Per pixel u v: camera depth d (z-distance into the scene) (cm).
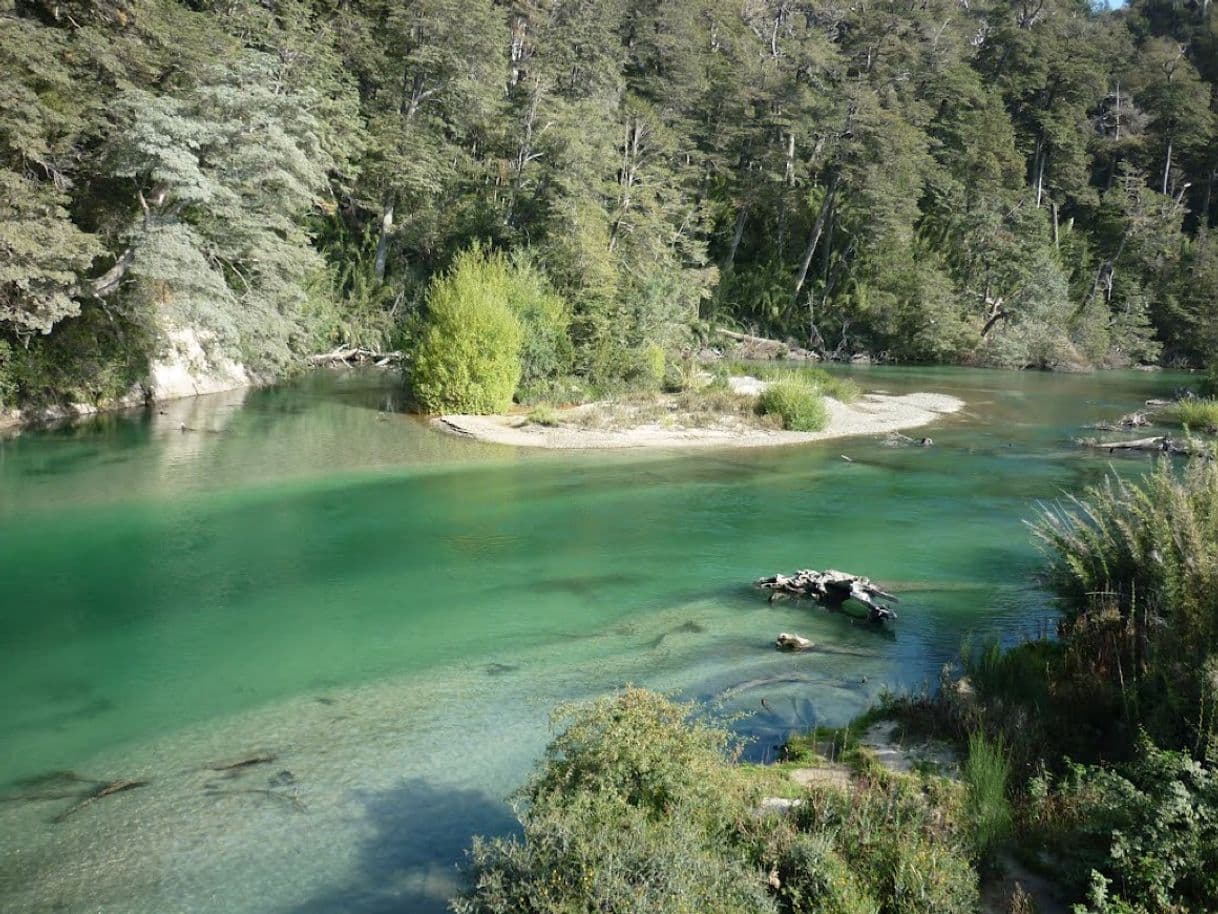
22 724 843
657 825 540
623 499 1859
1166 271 6938
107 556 1381
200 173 2578
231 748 801
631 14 6738
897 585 1334
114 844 648
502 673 988
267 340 3083
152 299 2772
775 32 7831
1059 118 7606
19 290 2228
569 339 3391
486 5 5316
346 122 4500
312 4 4975
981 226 6444
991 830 609
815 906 523
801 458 2383
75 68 2530
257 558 1396
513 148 5228
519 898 496
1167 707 697
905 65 7162
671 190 5534
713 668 1014
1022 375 5366
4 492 1748
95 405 2739
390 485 1920
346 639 1080
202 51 2855
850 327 6344
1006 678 889
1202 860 538
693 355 4116
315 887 599
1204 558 779
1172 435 2809
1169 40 9512
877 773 711
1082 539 1037
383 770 763
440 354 2895
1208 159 7900
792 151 6391
